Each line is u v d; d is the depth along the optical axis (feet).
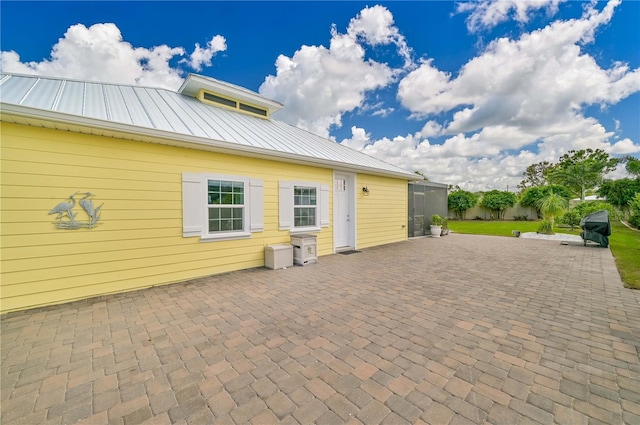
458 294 14.46
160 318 11.57
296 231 23.80
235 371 7.70
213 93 27.45
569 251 27.55
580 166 86.89
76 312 12.28
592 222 29.68
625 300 13.35
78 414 6.07
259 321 11.18
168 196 16.80
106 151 14.74
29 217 12.80
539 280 17.08
